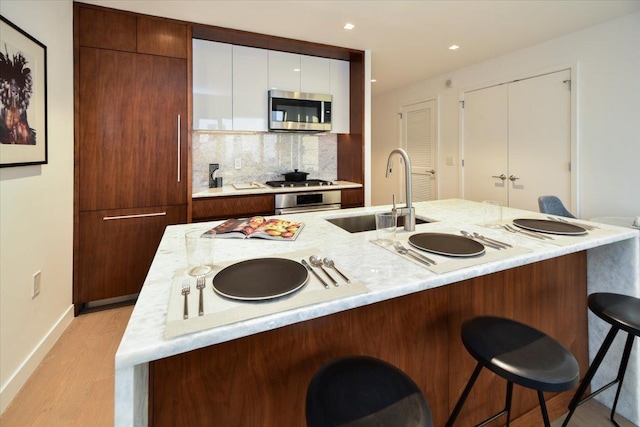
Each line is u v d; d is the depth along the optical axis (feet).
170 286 2.81
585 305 5.26
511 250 3.65
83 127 7.90
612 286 4.92
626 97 8.90
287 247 3.92
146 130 8.53
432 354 3.95
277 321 2.27
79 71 7.79
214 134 11.22
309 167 12.84
